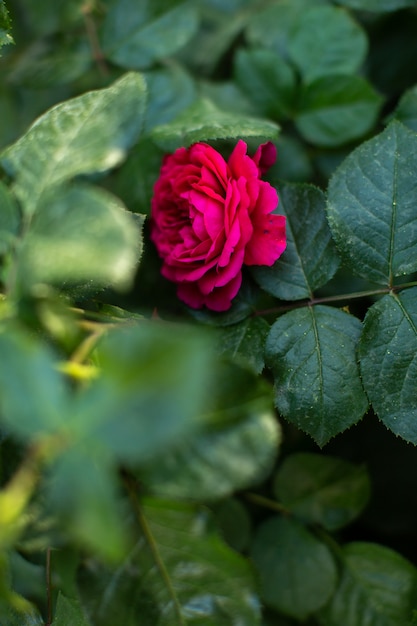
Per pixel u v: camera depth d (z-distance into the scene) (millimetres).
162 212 647
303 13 751
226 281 621
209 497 525
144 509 562
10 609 567
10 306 532
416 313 626
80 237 527
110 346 491
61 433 486
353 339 631
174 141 660
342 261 638
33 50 768
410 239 631
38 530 524
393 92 788
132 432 482
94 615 557
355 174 635
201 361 478
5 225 549
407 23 787
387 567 692
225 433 525
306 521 705
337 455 759
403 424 617
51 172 561
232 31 795
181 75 728
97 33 740
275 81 749
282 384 628
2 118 767
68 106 580
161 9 737
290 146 742
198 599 557
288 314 638
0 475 536
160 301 710
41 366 491
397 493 759
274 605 693
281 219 623
